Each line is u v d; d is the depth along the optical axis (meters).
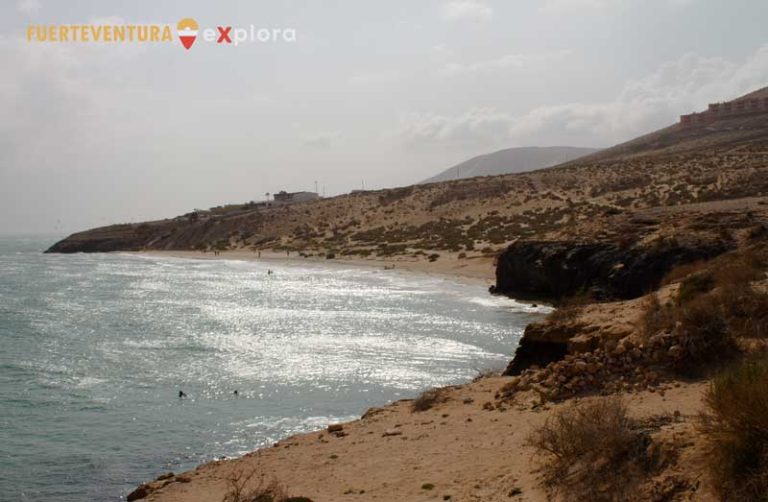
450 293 47.78
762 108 170.38
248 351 28.73
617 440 7.71
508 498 8.06
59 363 27.39
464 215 93.88
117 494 13.89
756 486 5.86
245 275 73.12
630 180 85.62
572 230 44.88
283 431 17.48
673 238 35.59
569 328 15.93
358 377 22.97
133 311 44.09
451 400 14.53
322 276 66.69
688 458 6.81
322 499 9.35
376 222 105.69
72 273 83.12
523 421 11.52
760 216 37.12
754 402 6.33
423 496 8.89
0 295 55.84
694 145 143.38
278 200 190.50
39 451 16.59
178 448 16.58
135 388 22.92
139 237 158.00
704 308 12.71
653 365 12.09
